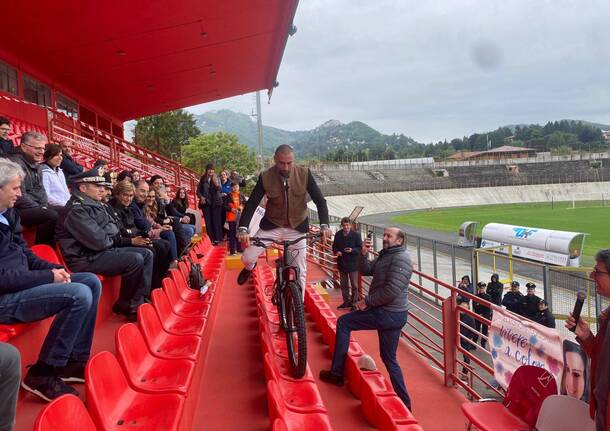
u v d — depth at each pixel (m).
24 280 2.96
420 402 5.84
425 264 20.56
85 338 3.42
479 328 10.66
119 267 4.48
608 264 2.99
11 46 13.55
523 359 4.79
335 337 5.11
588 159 114.75
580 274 9.45
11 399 2.21
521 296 10.30
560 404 3.43
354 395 4.77
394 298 4.96
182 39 15.19
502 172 109.75
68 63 15.80
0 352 2.13
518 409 3.88
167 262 6.00
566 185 100.62
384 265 5.07
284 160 4.36
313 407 3.67
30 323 3.16
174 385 2.98
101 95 21.20
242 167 52.22
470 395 6.09
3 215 3.17
